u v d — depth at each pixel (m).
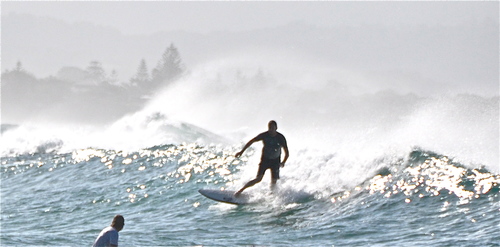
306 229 46.03
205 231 47.69
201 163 73.56
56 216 59.72
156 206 59.69
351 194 53.03
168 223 51.91
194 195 61.16
